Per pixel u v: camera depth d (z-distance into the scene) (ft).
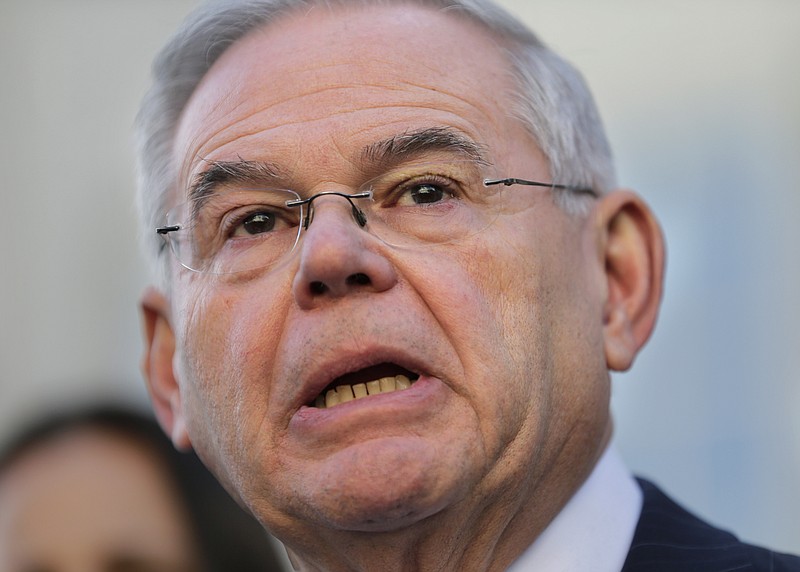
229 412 10.45
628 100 23.35
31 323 26.37
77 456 16.60
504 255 10.44
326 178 10.42
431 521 10.18
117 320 26.58
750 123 22.88
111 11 26.99
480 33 11.51
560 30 23.67
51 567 16.06
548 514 11.12
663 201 22.91
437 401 9.80
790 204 22.52
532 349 10.42
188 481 16.74
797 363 21.95
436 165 10.53
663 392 22.43
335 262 9.59
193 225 11.12
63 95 26.99
